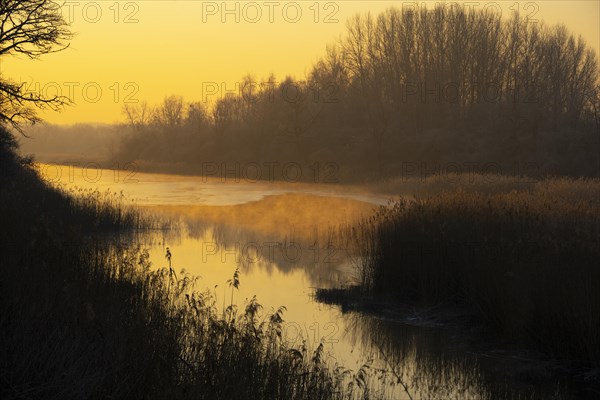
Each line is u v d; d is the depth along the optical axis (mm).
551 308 12117
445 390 10609
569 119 68375
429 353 12336
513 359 12008
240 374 8758
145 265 14617
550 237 13367
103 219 26375
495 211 16125
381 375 11195
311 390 9094
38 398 7258
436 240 15539
